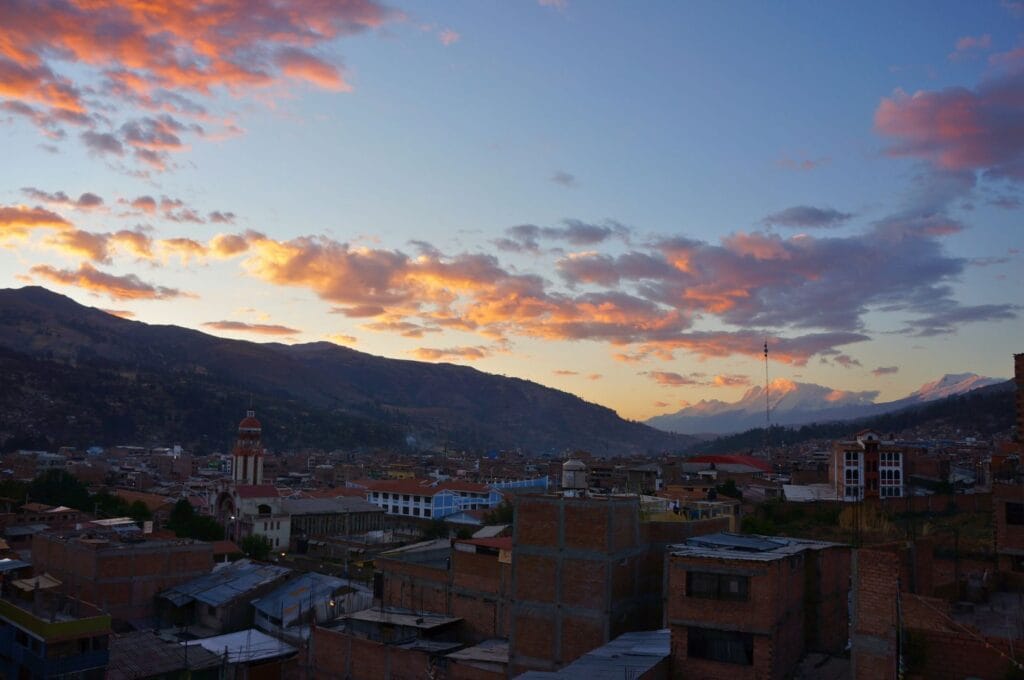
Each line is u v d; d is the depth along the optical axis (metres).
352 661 59.94
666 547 49.97
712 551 42.50
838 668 41.56
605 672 38.00
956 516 101.88
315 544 141.12
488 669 52.44
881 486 146.75
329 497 171.62
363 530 163.25
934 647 33.84
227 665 63.75
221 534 127.00
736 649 39.31
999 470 68.44
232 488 151.75
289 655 66.94
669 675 40.38
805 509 110.06
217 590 80.50
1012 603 48.31
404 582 70.12
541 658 50.50
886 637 33.72
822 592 44.88
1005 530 56.91
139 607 81.25
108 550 80.25
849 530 90.88
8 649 61.22
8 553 91.19
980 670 32.94
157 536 99.69
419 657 56.00
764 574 38.78
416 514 180.12
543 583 51.12
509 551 62.94
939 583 51.16
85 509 135.50
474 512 163.75
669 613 40.84
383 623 63.84
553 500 51.53
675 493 132.75
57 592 69.50
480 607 64.19
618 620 49.97
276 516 145.88
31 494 137.62
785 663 40.34
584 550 50.16
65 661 57.94
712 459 189.62
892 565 34.00
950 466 168.38
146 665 62.47
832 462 156.38
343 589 78.19
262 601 78.19
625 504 51.59
